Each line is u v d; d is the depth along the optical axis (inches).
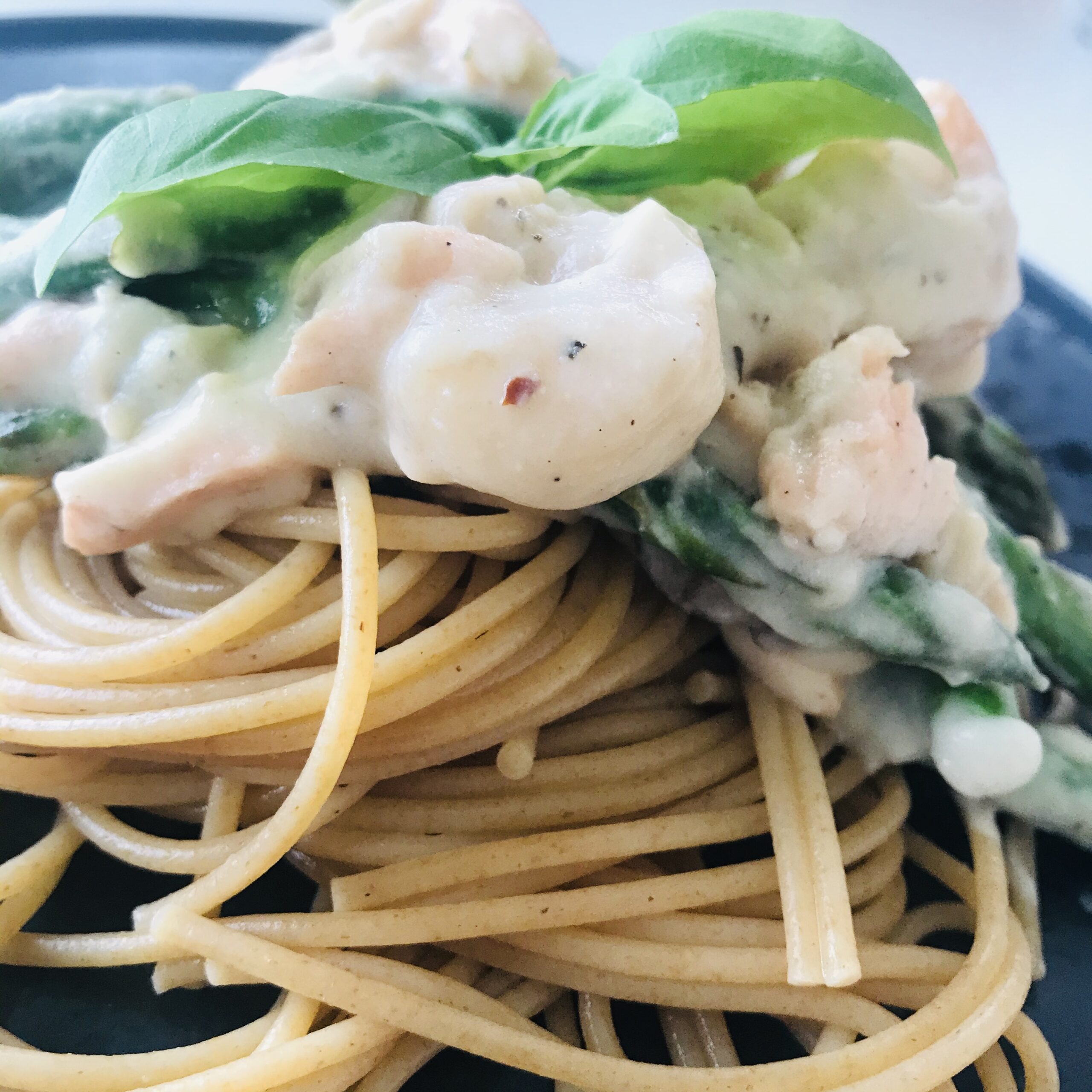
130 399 3.3
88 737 3.0
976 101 6.6
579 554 3.5
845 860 3.4
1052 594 4.0
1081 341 5.1
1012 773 3.4
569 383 2.8
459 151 3.3
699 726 3.6
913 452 3.4
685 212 3.6
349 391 3.1
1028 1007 3.2
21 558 3.5
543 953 3.1
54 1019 3.0
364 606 3.0
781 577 3.3
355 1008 2.9
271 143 2.9
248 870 2.9
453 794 3.4
